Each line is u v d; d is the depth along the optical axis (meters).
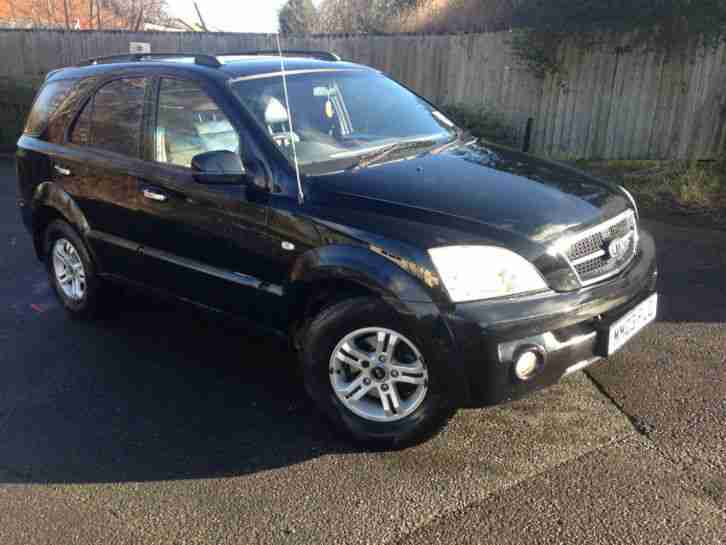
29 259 6.73
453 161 3.93
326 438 3.60
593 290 3.25
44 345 4.82
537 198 3.46
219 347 4.72
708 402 3.70
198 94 4.11
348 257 3.28
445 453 3.39
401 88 4.98
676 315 4.77
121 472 3.38
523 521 2.89
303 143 3.90
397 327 3.19
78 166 4.80
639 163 9.36
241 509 3.07
